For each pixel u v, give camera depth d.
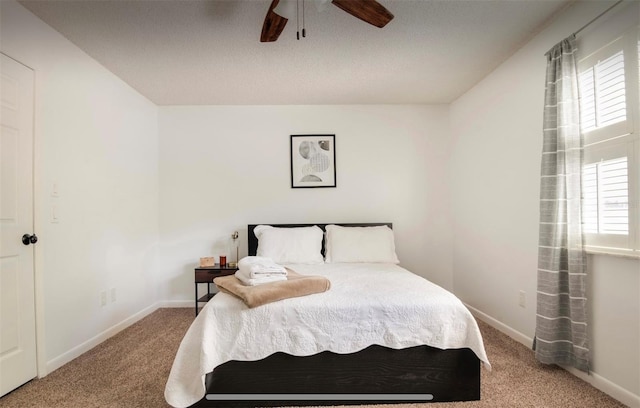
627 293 1.64
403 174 3.65
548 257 1.99
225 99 3.44
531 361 2.11
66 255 2.21
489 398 1.70
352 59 2.58
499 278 2.74
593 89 1.84
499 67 2.72
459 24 2.13
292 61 2.60
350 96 3.39
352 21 2.07
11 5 1.83
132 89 3.11
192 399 1.60
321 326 1.67
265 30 1.78
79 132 2.37
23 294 1.87
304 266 2.88
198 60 2.56
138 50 2.40
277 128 3.62
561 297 1.95
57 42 2.16
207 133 3.60
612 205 1.73
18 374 1.82
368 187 3.64
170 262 3.56
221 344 1.64
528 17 2.07
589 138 1.87
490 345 2.38
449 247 3.64
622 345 1.66
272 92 3.25
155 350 2.36
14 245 1.83
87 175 2.45
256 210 3.60
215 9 1.94
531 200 2.35
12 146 1.83
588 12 1.86
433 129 3.66
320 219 3.61
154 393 1.78
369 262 3.12
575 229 1.87
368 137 3.65
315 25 2.10
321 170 3.62
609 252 1.71
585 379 1.85
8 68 1.81
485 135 2.94
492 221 2.84
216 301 1.76
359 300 1.74
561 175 1.95
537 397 1.70
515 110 2.52
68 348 2.21
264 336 1.64
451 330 1.70
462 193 3.39
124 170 2.95
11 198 1.82
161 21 2.05
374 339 1.67
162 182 3.58
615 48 1.71
